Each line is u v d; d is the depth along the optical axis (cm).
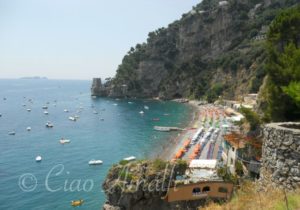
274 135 1518
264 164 1628
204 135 8956
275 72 2973
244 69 17688
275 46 3612
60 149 8931
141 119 14038
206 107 16488
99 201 5134
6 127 12656
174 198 3772
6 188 5822
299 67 2834
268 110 3198
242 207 1478
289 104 2791
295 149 1388
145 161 4200
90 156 8088
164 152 7806
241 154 4438
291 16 3719
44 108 19038
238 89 17100
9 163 7531
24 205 5069
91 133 11231
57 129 12181
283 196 1333
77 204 5025
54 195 5444
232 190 3575
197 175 4194
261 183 1644
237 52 19562
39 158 7762
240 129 6091
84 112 17012
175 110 16588
